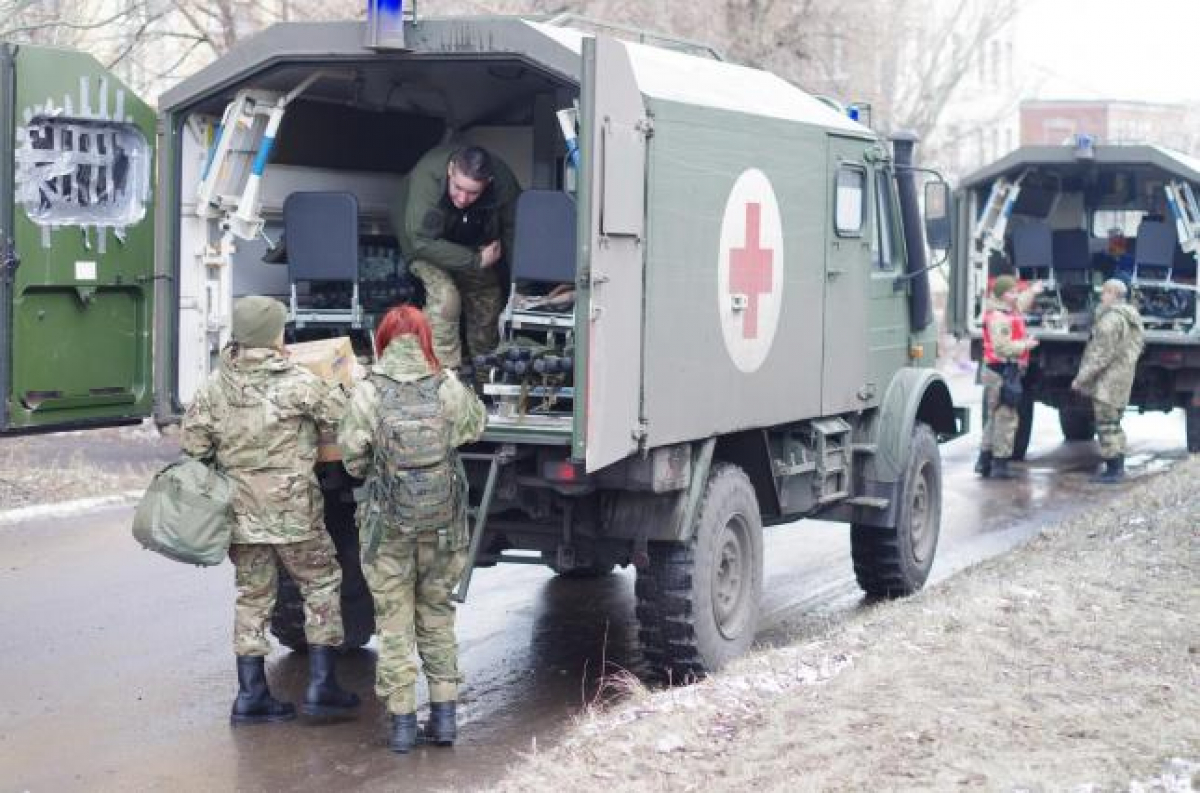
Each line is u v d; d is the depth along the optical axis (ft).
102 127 24.90
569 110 23.84
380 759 21.77
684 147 24.38
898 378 32.73
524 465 23.95
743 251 26.30
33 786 20.56
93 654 27.20
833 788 17.44
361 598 27.20
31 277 23.77
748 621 26.91
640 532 24.62
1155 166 53.47
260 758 21.77
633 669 27.04
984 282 55.26
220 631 28.89
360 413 21.45
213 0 58.90
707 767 18.51
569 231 24.98
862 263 31.14
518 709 24.53
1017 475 52.29
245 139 26.11
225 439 22.36
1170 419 71.46
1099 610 25.90
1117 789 17.26
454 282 28.17
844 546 39.04
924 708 20.35
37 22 51.24
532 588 33.73
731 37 71.97
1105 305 50.83
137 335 25.75
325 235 26.55
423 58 23.94
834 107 32.91
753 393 26.84
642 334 23.31
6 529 37.70
